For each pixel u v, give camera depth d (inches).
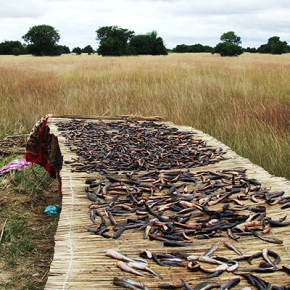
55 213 173.0
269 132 247.4
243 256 83.1
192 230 95.2
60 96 378.0
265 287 72.7
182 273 77.7
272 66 701.3
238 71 585.3
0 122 312.0
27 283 119.6
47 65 832.9
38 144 205.0
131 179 134.1
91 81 485.4
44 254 137.3
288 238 92.3
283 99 339.0
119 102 356.2
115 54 1863.9
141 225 97.8
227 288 72.1
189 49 3088.1
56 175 203.5
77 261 81.4
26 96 380.5
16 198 185.6
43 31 2591.0
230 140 245.6
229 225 98.1
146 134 203.6
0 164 234.1
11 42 3639.3
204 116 298.8
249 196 118.5
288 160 200.5
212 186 125.8
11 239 145.9
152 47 2183.8
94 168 144.2
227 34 3085.6
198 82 433.4
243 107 311.6
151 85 437.7
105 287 72.6
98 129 213.2
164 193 122.6
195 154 166.7
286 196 117.3
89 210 107.7
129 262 80.7
